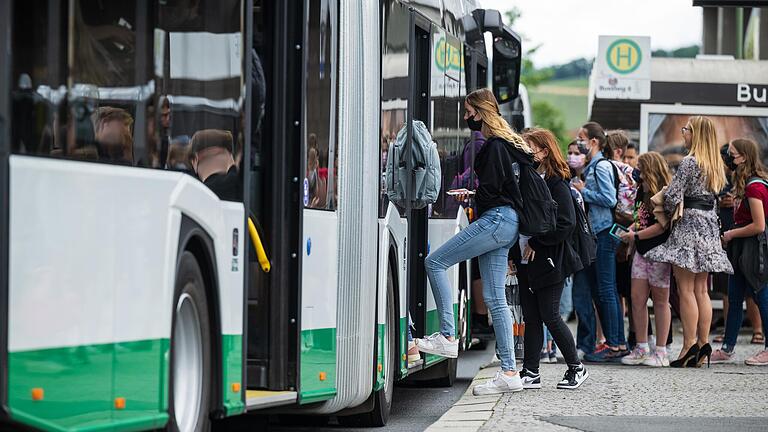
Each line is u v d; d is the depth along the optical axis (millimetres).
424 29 24188
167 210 13273
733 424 20406
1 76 10250
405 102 22641
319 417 21969
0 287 10094
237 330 15391
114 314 12133
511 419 20906
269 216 17250
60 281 11086
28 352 10547
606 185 30906
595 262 31656
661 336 30984
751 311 38906
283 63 17234
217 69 15180
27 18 11062
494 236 23938
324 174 18312
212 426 19547
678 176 30266
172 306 13391
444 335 24047
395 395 27219
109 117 13164
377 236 20234
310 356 17719
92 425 11688
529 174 24156
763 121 47969
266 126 17266
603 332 32156
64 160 11273
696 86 48469
